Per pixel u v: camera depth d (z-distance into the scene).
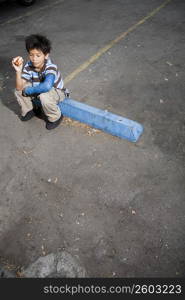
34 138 3.87
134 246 2.75
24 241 2.84
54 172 3.44
